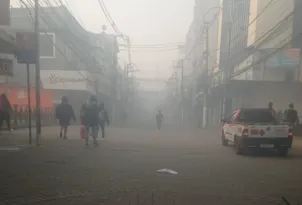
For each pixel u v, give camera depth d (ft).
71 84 104.94
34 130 63.31
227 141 47.62
